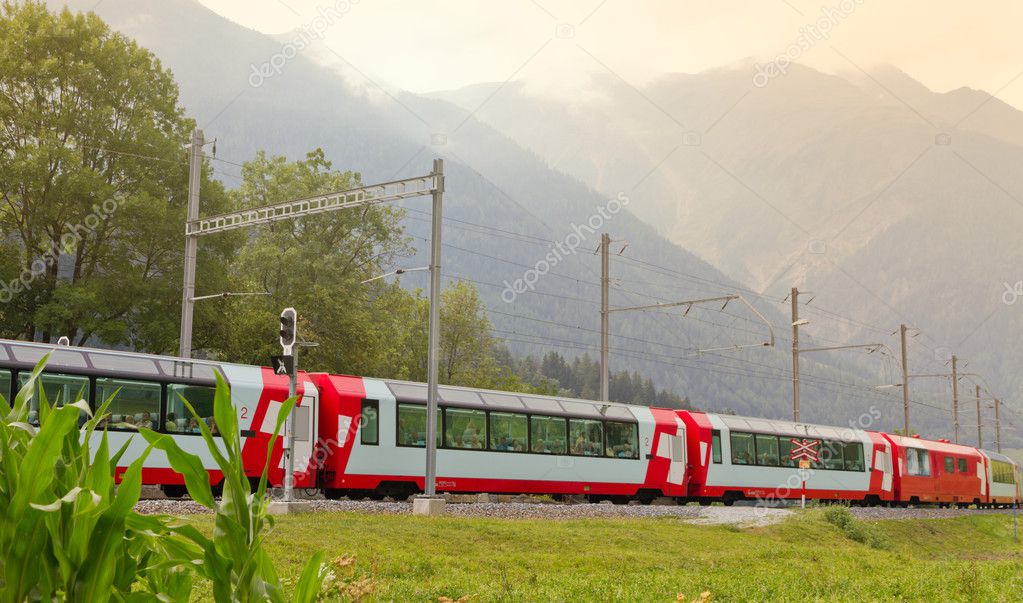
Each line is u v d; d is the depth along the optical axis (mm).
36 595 3232
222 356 41562
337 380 27375
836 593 13555
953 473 51938
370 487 27391
